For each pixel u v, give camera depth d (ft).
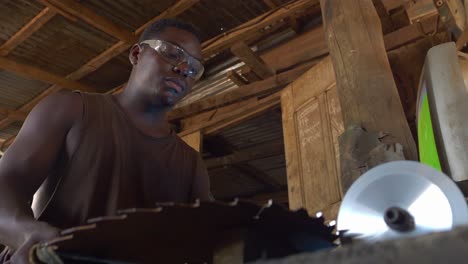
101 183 4.57
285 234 2.78
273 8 17.43
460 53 5.53
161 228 2.59
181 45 5.42
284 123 15.69
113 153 4.73
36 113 4.57
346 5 8.66
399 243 1.56
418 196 2.67
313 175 13.82
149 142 5.11
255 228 2.70
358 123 7.03
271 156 22.43
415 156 6.47
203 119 20.56
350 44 8.18
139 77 5.36
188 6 17.38
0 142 27.20
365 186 2.81
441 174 2.65
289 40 18.19
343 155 6.41
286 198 27.45
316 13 17.47
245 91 17.48
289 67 17.56
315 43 17.16
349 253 1.66
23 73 20.40
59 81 21.54
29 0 17.20
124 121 5.00
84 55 20.43
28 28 18.37
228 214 2.49
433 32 12.41
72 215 4.40
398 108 7.14
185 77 5.46
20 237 3.46
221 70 21.04
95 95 5.08
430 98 4.85
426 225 2.59
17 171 4.15
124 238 2.62
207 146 23.22
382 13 12.99
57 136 4.53
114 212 4.45
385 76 7.62
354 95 7.48
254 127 21.31
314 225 2.73
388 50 13.08
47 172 4.46
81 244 2.56
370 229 2.71
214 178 26.27
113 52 19.69
